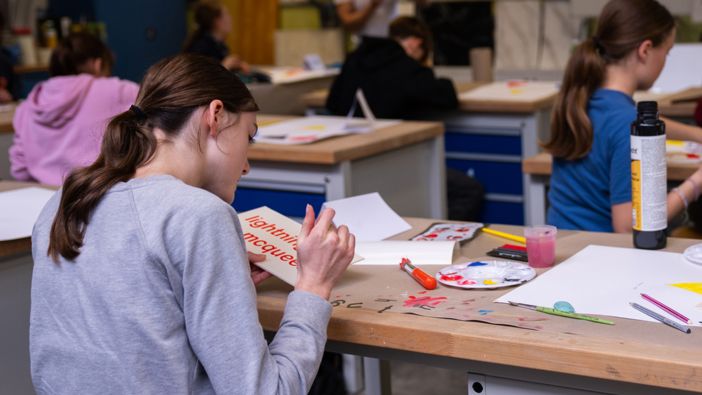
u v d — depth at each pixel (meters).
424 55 4.19
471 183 3.79
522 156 3.77
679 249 1.53
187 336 1.15
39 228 1.26
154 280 1.13
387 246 1.62
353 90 3.93
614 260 1.48
